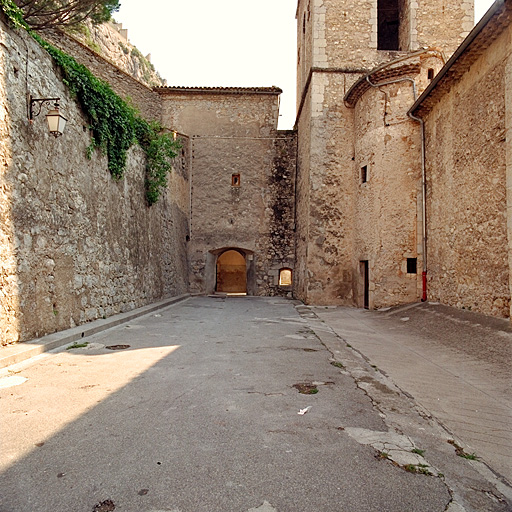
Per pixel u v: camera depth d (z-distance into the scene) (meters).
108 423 3.33
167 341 6.95
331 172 14.03
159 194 12.96
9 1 5.78
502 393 4.38
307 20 16.80
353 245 13.66
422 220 11.01
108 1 12.59
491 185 7.43
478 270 7.86
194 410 3.67
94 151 8.69
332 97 14.22
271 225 18.73
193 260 18.62
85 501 2.24
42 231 6.57
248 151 18.98
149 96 18.78
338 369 5.28
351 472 2.62
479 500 2.36
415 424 3.51
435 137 10.27
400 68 11.69
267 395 4.13
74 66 7.90
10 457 2.73
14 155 5.88
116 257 9.77
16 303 5.82
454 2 14.70
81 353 5.88
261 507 2.21
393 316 10.18
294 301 15.86
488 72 7.57
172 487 2.40
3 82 5.67
